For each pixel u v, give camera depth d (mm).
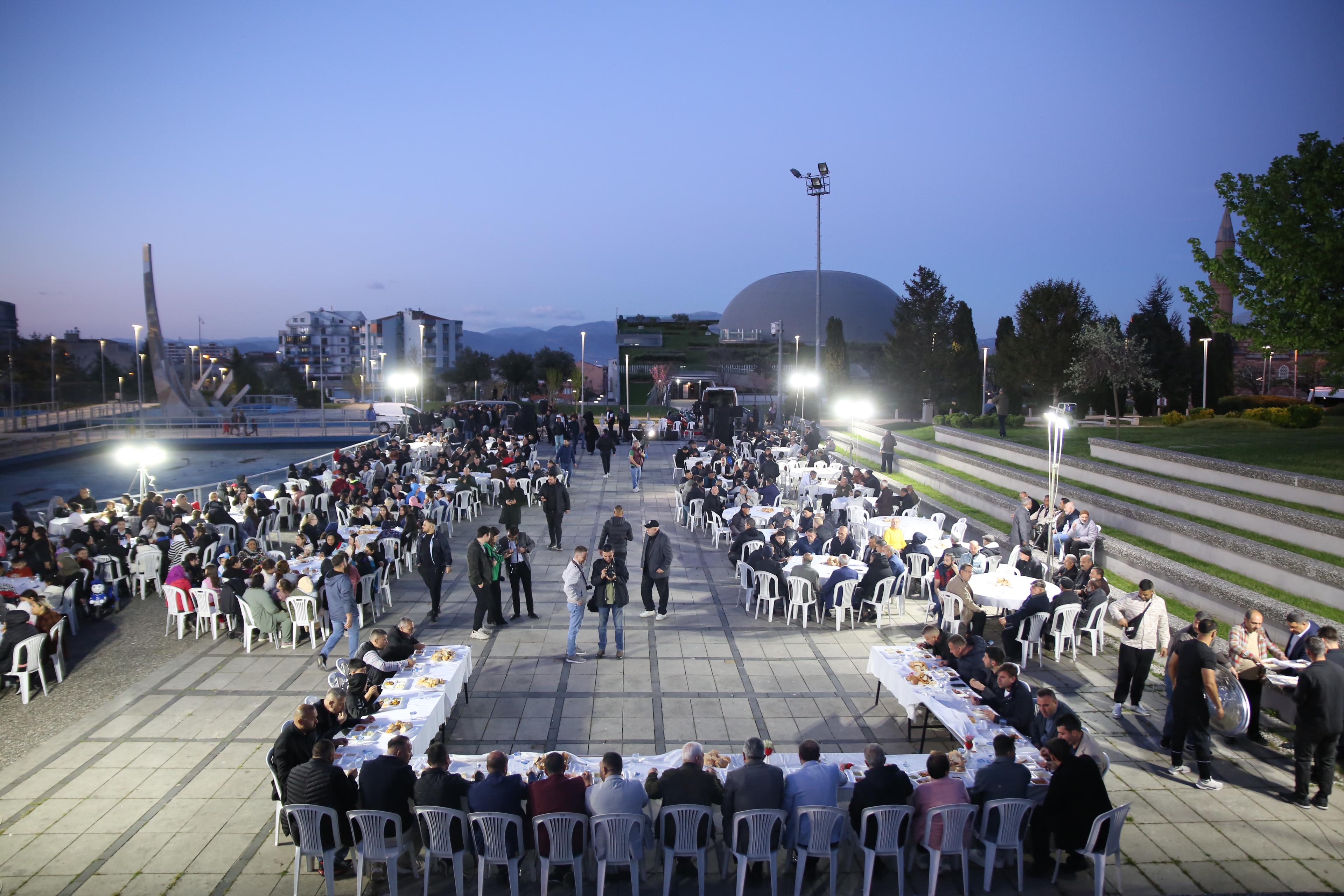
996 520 19922
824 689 10453
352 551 13188
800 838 6379
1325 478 13641
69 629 12305
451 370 106312
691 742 8938
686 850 6340
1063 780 6473
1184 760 8609
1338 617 10656
